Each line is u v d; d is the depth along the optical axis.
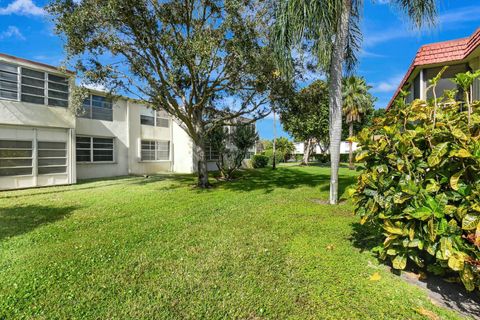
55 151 10.96
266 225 4.98
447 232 2.32
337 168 6.98
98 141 14.22
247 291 2.69
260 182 12.00
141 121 16.48
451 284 2.75
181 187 10.50
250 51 7.36
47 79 10.59
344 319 2.26
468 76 2.62
